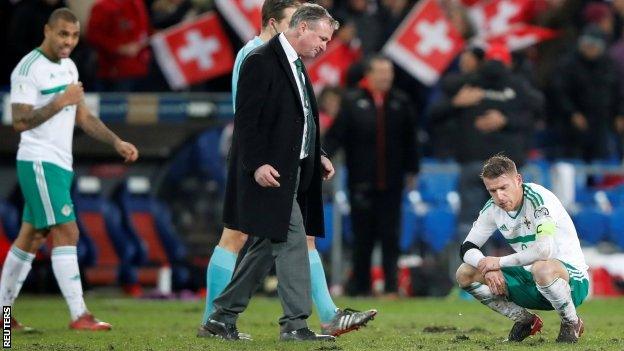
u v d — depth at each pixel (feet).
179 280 161.79
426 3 180.14
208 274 91.30
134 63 173.78
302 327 84.84
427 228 169.89
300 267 84.64
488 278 83.51
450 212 169.99
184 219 163.73
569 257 83.20
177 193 164.25
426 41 179.73
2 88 173.06
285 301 84.74
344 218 167.32
